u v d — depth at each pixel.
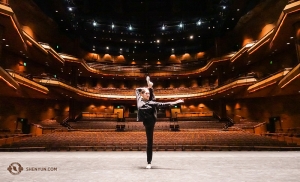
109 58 43.34
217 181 3.00
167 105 4.54
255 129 25.36
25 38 21.58
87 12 38.69
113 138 17.94
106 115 38.22
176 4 39.31
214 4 36.53
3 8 16.48
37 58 28.53
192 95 34.81
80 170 4.11
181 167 4.51
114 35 42.25
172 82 42.31
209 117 35.41
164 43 43.94
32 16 28.55
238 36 32.88
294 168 4.23
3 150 15.29
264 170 3.99
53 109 32.31
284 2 23.06
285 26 17.83
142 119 4.49
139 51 44.75
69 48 36.81
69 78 37.75
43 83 25.14
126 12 41.03
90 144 16.33
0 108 24.55
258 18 28.08
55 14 31.73
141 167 4.55
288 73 16.33
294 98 24.03
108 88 39.72
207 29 39.31
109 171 3.96
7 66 24.98
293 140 18.98
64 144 16.34
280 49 24.28
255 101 30.09
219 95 31.48
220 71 33.78
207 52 41.16
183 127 29.17
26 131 27.12
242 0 27.34
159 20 41.94
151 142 4.46
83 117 35.88
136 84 43.00
